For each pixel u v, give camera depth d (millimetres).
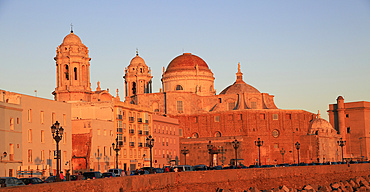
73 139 135875
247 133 197875
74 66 164625
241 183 114875
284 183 126375
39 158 117375
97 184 70188
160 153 174750
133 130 157500
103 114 148250
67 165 127812
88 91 165625
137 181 82188
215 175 108438
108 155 143250
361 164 154500
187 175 101062
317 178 136625
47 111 121438
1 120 103688
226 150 193750
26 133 113312
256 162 196250
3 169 103125
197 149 196500
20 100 111625
